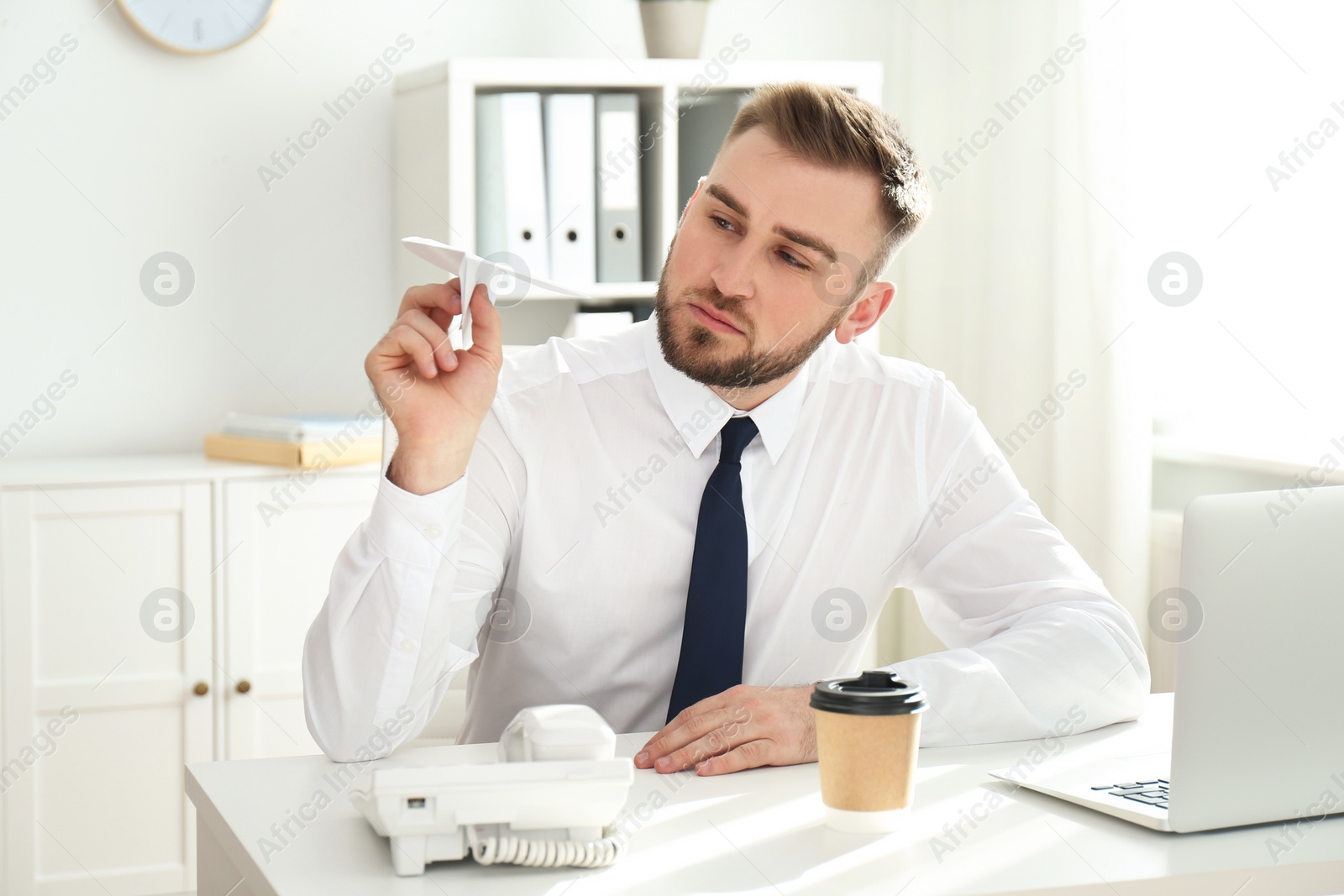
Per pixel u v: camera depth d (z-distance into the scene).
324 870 0.80
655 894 0.77
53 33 2.44
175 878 2.23
